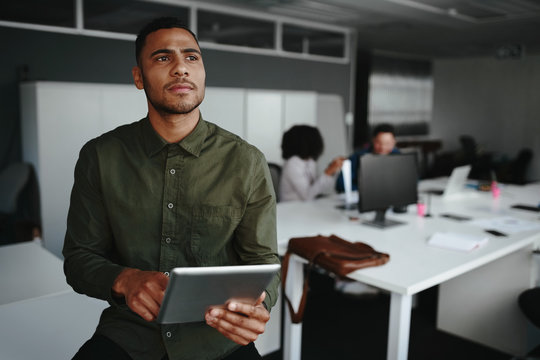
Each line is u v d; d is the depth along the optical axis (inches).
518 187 176.7
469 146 409.1
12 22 175.5
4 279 77.0
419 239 103.0
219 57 233.0
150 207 46.6
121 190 46.3
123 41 203.0
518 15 235.9
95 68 196.5
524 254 109.4
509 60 427.8
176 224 46.9
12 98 180.1
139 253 47.3
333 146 296.2
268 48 253.4
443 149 478.3
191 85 43.3
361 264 83.1
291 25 261.9
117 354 45.9
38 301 69.7
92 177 46.6
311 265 88.7
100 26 195.9
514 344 113.0
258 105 229.0
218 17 229.9
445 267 85.0
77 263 45.7
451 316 123.9
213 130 48.3
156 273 41.3
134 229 46.9
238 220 47.8
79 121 170.9
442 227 114.0
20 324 66.7
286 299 94.7
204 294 37.1
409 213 129.4
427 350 115.9
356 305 140.8
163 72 42.7
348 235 105.6
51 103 164.1
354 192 153.6
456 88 465.1
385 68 430.3
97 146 46.9
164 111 43.8
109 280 42.8
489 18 244.1
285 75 263.7
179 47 42.8
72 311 70.7
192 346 48.2
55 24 184.7
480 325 118.5
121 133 48.0
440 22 256.8
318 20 262.8
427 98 478.3
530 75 416.5
